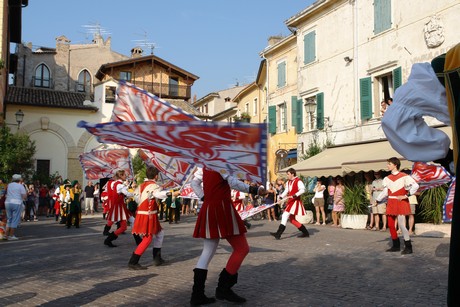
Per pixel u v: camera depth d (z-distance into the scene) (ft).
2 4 74.59
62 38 169.48
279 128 98.58
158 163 22.17
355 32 70.74
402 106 7.98
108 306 17.92
